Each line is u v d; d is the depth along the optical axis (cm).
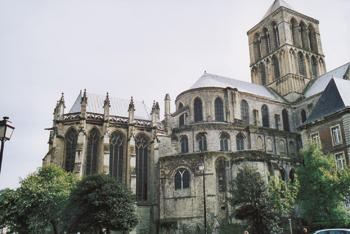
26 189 5269
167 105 8062
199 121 8056
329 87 6956
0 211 5069
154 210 6838
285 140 8219
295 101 9862
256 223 5044
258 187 5250
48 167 6009
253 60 11775
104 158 6756
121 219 5103
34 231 5062
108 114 7138
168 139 7562
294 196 5344
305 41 10988
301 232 5694
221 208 6347
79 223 5006
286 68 10294
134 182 6850
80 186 5272
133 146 7138
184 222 6228
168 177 6638
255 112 8562
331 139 6400
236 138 7656
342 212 4981
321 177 5128
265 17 11456
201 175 6362
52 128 7106
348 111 6122
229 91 8112
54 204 5222
